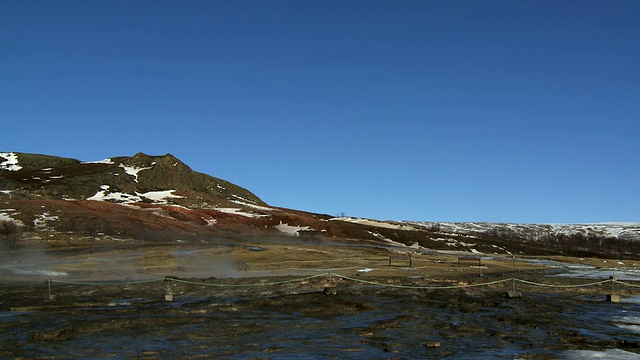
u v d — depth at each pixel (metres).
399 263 43.91
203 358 15.00
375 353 15.77
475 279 32.38
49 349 15.84
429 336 18.12
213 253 47.72
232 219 84.19
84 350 15.76
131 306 23.44
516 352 16.09
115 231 63.56
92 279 33.09
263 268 38.75
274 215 93.38
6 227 60.03
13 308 22.58
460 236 96.44
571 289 29.97
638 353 16.16
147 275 35.03
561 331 19.06
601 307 24.66
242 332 18.33
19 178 107.50
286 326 19.36
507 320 20.91
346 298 24.89
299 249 53.00
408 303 24.34
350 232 84.69
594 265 57.62
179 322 19.81
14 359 14.69
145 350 15.82
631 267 55.75
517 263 53.56
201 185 128.75
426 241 85.56
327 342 17.05
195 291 27.58
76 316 20.91
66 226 63.31
